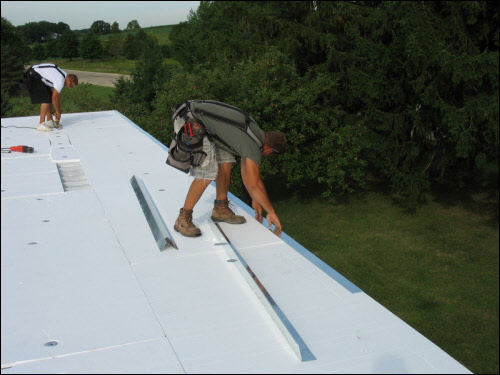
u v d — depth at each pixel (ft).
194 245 10.87
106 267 9.82
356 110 57.06
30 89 25.57
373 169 67.41
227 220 12.01
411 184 50.60
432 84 44.09
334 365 6.55
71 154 20.13
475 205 55.62
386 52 46.85
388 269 42.93
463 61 41.39
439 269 42.55
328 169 49.37
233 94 49.26
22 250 10.65
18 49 174.40
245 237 11.21
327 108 51.78
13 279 9.27
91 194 14.83
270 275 9.29
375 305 8.11
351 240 49.01
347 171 54.65
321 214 55.62
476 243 47.19
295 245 10.71
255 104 46.93
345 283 8.91
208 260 10.10
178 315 7.99
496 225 50.70
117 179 16.46
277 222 10.61
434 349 6.84
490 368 29.35
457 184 55.52
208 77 49.16
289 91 48.88
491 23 46.75
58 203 13.99
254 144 10.12
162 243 10.65
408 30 44.50
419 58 43.16
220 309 8.16
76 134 24.84
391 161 51.21
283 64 50.29
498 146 44.78
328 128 49.98
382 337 7.18
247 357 6.80
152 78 79.56
